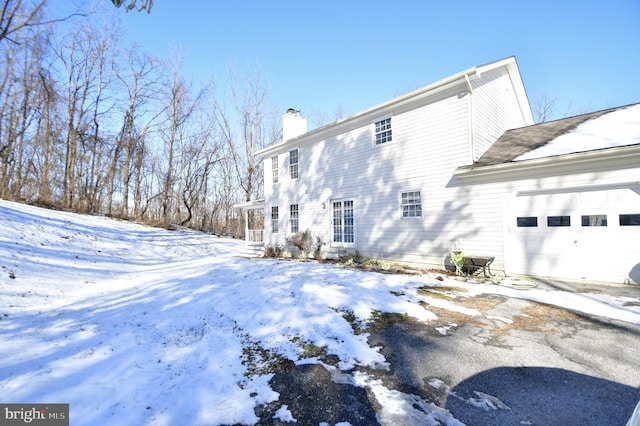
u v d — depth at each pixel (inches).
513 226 320.2
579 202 285.1
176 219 1114.1
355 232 475.2
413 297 241.9
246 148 1125.1
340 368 135.1
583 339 156.6
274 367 137.9
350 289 262.7
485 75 394.9
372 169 454.9
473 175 343.3
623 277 264.7
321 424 97.3
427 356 143.3
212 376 129.7
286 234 605.3
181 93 1023.0
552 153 294.5
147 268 469.1
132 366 139.9
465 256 337.7
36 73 596.1
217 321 200.4
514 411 100.9
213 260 554.6
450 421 96.5
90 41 871.1
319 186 539.8
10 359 147.6
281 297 243.0
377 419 98.6
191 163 1088.2
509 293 252.1
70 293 297.9
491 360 137.2
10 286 277.3
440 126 377.1
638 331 165.2
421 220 392.5
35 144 820.6
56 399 112.3
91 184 924.0
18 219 473.7
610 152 257.0
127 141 923.4
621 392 110.2
